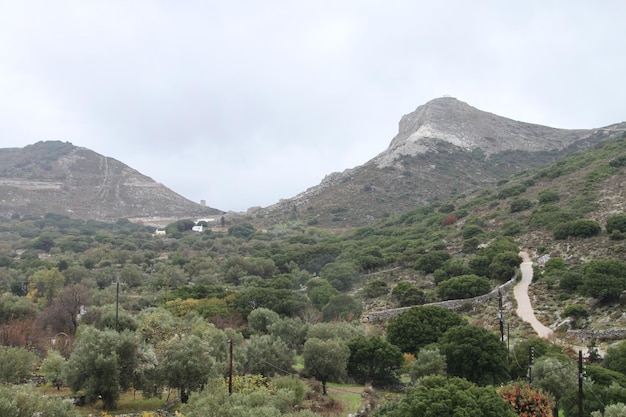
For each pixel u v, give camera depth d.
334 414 40.28
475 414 30.66
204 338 48.53
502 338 56.44
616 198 106.94
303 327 63.31
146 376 41.34
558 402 39.25
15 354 44.19
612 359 47.75
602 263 71.19
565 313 66.75
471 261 92.62
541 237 100.06
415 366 48.28
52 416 28.89
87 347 40.34
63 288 104.00
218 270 131.38
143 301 96.75
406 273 102.81
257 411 29.53
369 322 78.31
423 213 163.62
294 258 131.50
